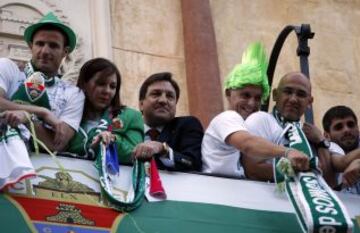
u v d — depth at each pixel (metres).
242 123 7.60
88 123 7.43
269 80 9.39
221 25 12.72
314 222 6.86
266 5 13.20
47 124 7.04
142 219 6.87
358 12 13.88
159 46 12.15
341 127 8.85
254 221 7.27
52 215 6.56
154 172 7.10
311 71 13.13
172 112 7.89
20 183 6.63
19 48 11.23
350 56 13.51
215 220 7.14
